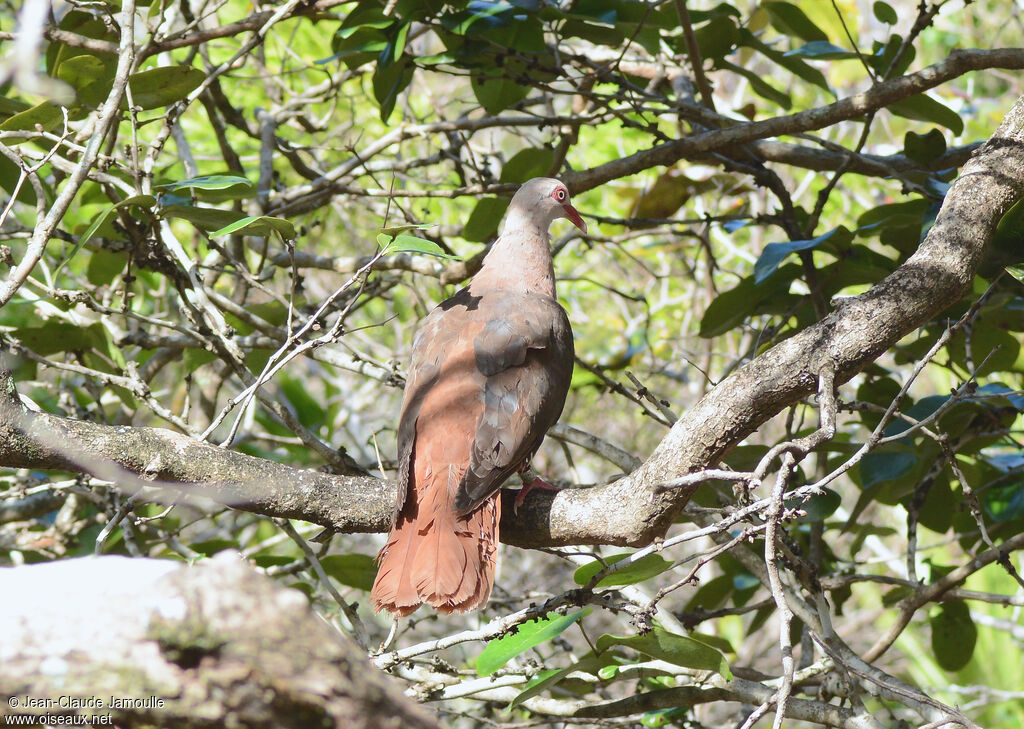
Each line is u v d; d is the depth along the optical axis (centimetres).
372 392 1584
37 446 588
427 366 753
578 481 996
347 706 338
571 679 814
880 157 1043
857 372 607
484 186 1038
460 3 964
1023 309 896
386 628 1514
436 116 1495
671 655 707
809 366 593
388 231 638
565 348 796
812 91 1859
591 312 1869
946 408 684
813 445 537
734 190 1337
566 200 921
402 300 1703
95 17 930
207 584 339
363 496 677
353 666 347
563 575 1608
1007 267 784
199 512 1119
